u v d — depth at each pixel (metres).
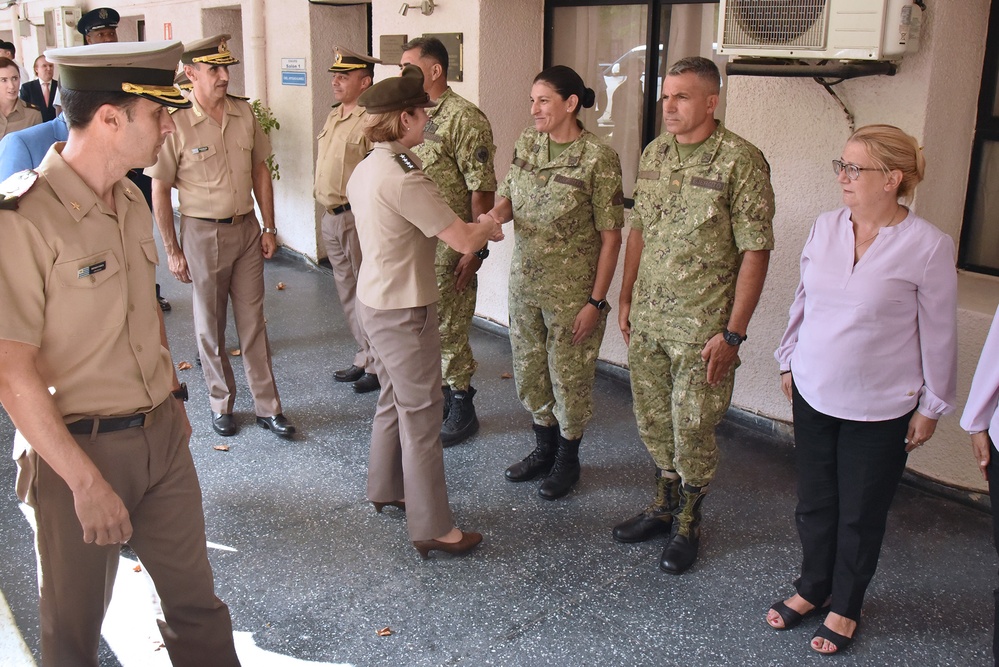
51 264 1.86
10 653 2.70
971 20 3.40
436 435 3.12
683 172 2.90
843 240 2.52
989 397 2.23
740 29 3.29
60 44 10.72
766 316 4.02
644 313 3.06
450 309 4.01
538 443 3.77
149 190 5.87
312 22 6.80
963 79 3.46
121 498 2.05
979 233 3.72
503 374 5.00
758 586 3.02
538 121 3.28
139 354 2.05
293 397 4.68
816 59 3.25
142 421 2.06
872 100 3.46
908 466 3.67
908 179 2.40
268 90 7.52
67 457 1.85
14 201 1.81
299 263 7.51
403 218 2.92
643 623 2.83
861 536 2.59
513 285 3.52
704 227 2.87
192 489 2.21
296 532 3.38
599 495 3.65
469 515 3.50
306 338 5.60
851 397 2.51
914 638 2.74
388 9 5.52
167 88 1.97
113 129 1.91
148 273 2.10
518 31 5.05
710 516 3.47
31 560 3.17
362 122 4.47
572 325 3.42
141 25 10.13
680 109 2.80
